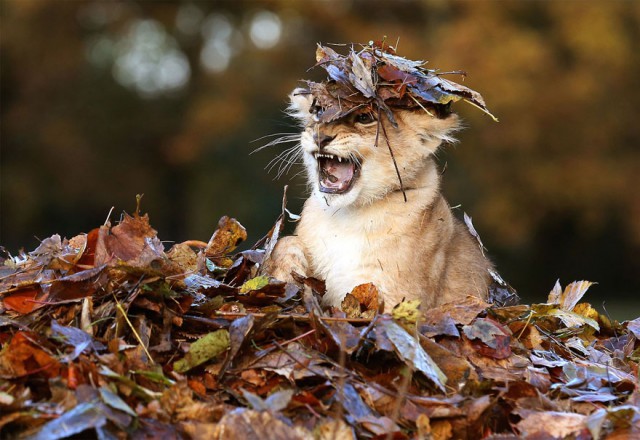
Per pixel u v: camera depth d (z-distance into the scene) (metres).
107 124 44.50
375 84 9.77
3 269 8.39
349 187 10.12
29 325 7.24
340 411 6.38
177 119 44.28
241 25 43.06
